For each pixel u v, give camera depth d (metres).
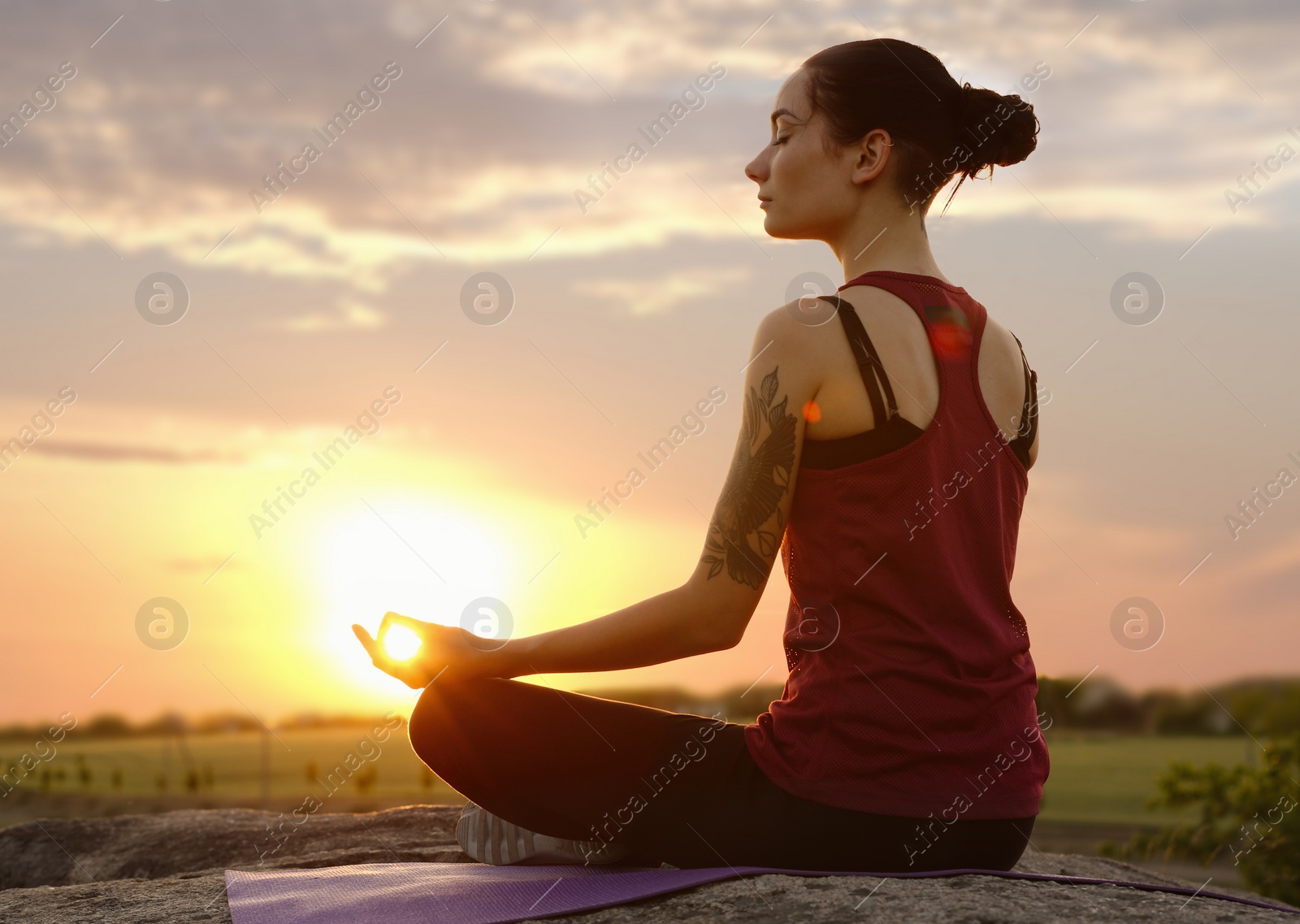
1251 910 1.50
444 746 1.73
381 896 1.69
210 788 14.34
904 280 1.61
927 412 1.53
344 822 2.97
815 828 1.55
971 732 1.52
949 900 1.41
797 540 1.59
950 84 1.73
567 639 1.65
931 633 1.50
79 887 2.10
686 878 1.56
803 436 1.55
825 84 1.71
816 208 1.72
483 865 1.95
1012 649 1.57
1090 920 1.37
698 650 1.61
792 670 1.64
